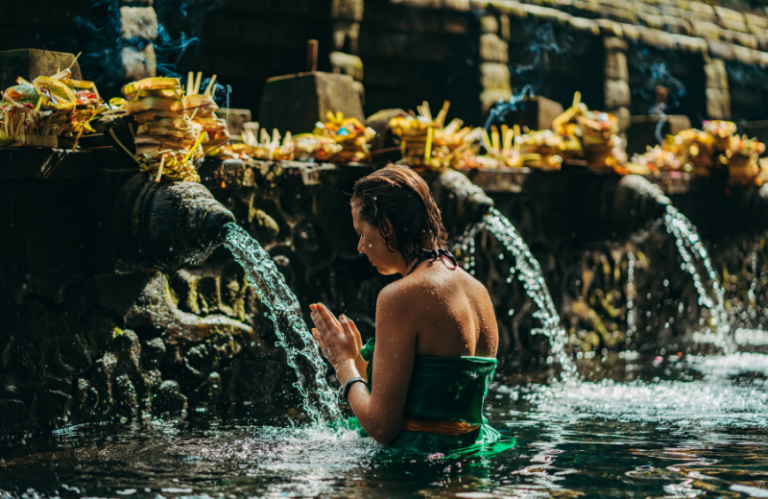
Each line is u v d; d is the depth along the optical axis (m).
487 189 4.89
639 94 8.57
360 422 2.08
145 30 4.38
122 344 3.05
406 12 6.59
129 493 1.79
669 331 6.21
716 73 9.10
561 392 3.47
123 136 3.00
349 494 1.72
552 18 7.39
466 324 2.07
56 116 2.76
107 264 2.92
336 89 4.89
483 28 6.84
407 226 2.11
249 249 2.82
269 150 3.79
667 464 2.01
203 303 3.38
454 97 7.00
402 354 2.01
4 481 1.92
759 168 6.92
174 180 2.88
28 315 2.76
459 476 1.87
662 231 6.24
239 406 3.28
